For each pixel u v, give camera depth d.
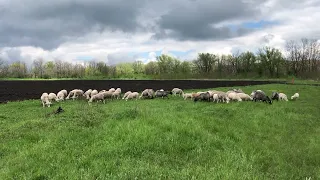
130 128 11.41
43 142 11.01
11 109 22.73
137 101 27.59
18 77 129.12
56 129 13.25
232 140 11.36
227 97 25.38
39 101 28.55
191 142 10.37
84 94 32.94
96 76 135.12
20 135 12.33
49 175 7.74
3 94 37.97
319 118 17.20
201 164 8.64
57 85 58.66
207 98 25.97
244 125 14.60
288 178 8.08
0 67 128.00
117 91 32.31
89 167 8.21
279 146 11.21
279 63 109.31
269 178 7.84
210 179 7.08
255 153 10.03
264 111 18.89
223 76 119.56
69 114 17.78
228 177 7.18
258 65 114.94
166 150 9.67
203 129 11.96
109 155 9.17
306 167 9.07
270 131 13.86
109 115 16.73
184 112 16.88
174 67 136.75
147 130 11.04
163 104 23.86
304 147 11.13
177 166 8.30
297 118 17.00
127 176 7.25
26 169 8.18
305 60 106.69
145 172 7.59
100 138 11.05
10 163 8.73
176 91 35.12
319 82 70.19
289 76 107.19
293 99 28.77
